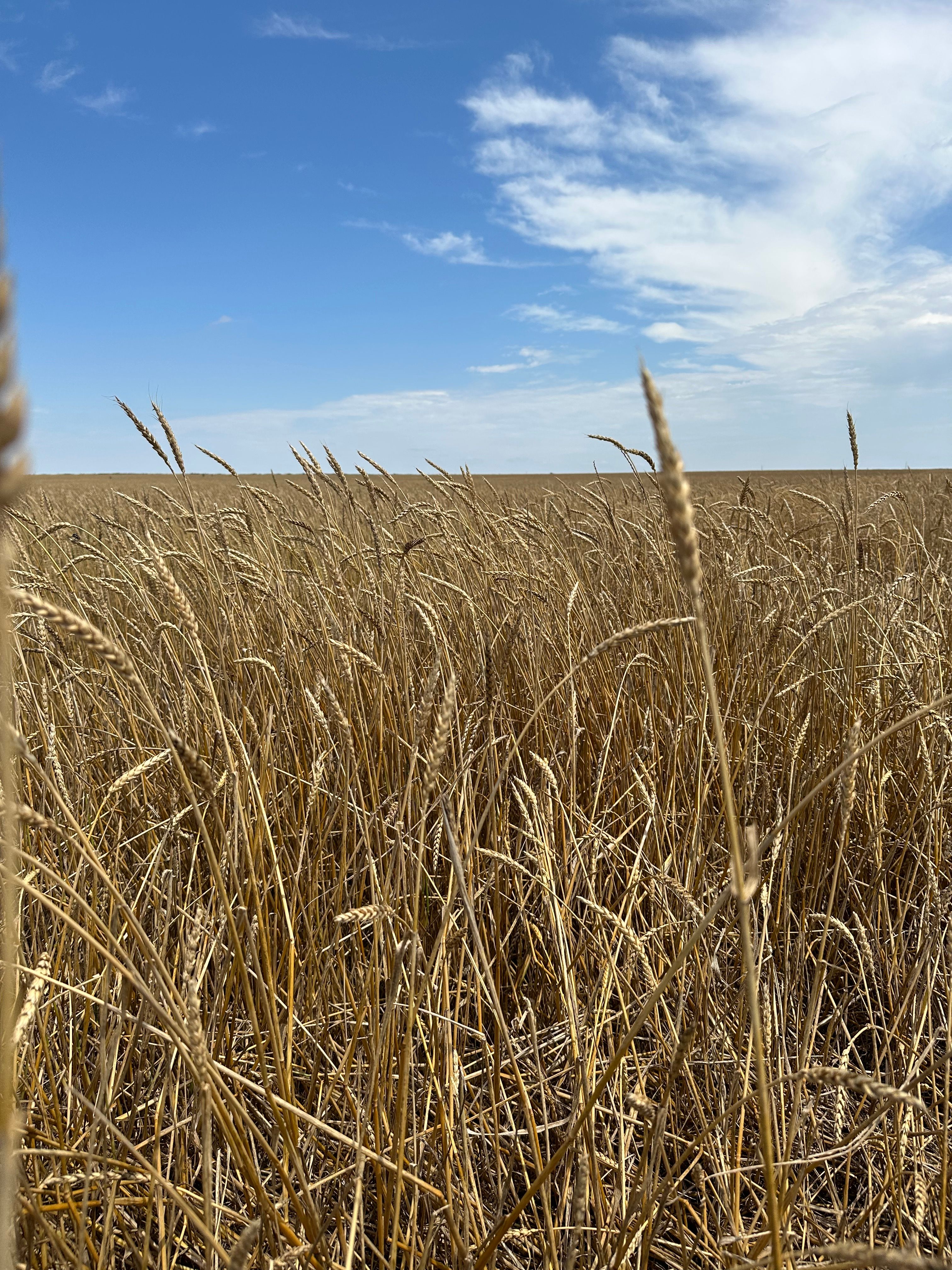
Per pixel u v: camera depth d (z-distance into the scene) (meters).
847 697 4.18
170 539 6.28
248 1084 1.96
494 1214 2.29
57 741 3.09
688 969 2.74
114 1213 2.03
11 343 0.52
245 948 2.45
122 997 2.36
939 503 9.33
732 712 4.25
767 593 5.14
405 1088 1.80
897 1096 1.30
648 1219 1.86
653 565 5.61
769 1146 1.25
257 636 4.54
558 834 3.23
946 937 2.87
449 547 5.59
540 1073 2.14
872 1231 2.07
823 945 2.27
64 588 4.58
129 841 3.01
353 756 2.87
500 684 3.99
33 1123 2.23
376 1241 2.26
